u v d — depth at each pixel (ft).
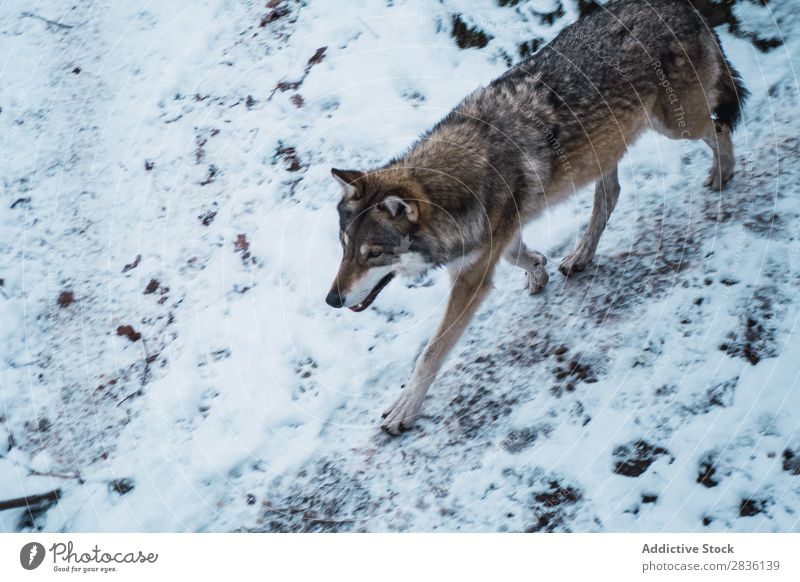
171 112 27.53
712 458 14.19
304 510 16.60
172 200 25.11
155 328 22.15
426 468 16.37
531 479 15.20
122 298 23.29
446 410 17.53
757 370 15.16
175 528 17.31
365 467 16.98
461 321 17.07
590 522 14.08
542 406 16.51
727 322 16.24
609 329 17.46
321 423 18.39
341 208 17.03
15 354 23.18
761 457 13.88
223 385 20.02
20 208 27.04
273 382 19.56
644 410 15.46
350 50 26.04
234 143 25.48
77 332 23.04
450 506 15.39
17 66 31.65
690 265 17.84
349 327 20.10
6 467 20.30
